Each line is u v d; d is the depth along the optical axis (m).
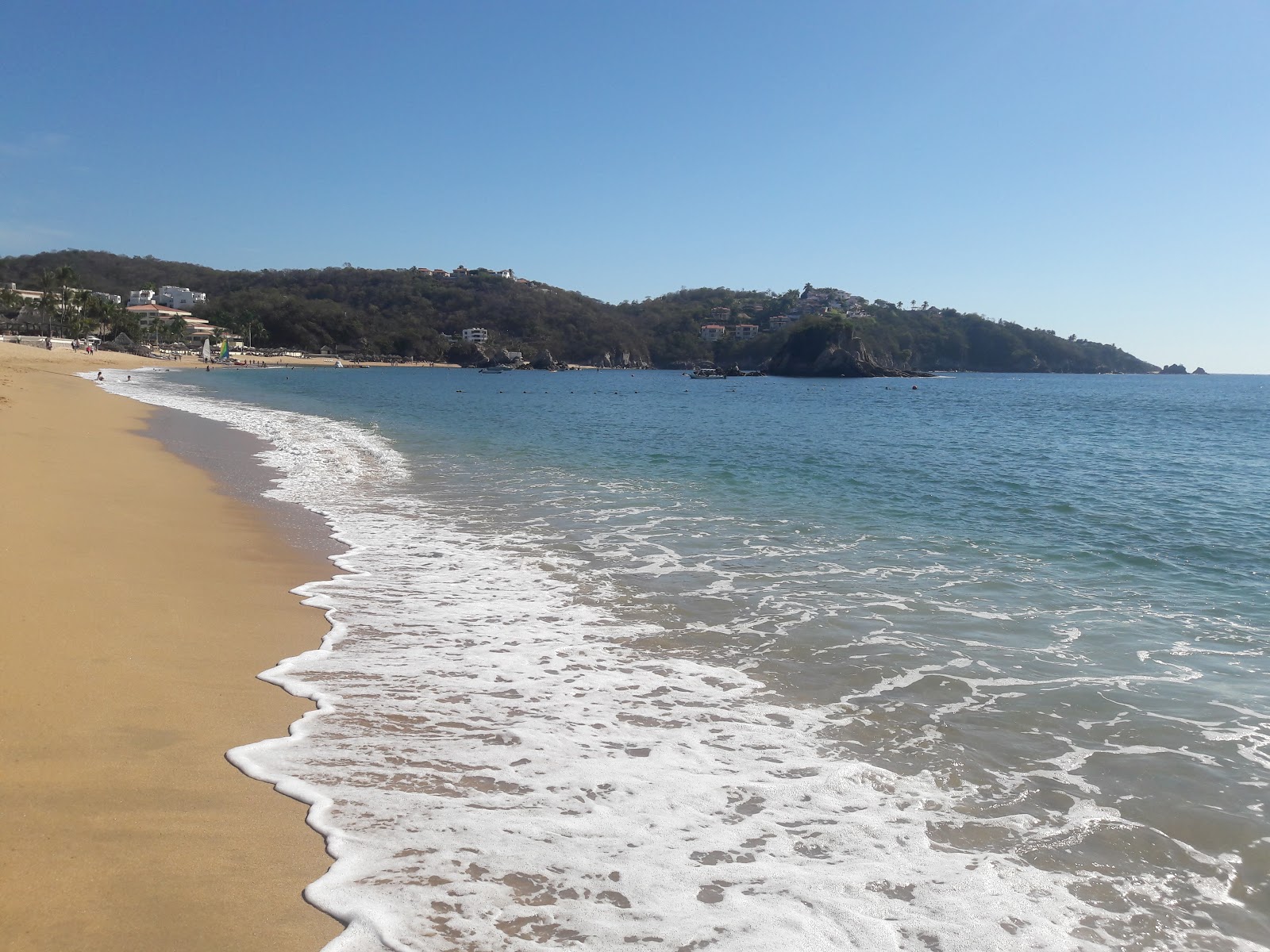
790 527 12.99
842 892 3.74
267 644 6.82
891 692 6.34
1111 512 15.14
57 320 111.81
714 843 4.12
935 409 59.00
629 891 3.67
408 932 3.29
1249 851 4.24
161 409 34.41
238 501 13.71
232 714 5.35
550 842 4.04
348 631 7.33
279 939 3.20
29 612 6.80
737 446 27.25
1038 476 20.83
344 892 3.53
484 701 5.86
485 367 172.62
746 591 9.15
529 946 3.27
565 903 3.56
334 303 181.38
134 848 3.72
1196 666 7.07
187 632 6.87
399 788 4.51
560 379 130.50
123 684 5.62
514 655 6.88
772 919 3.51
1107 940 3.51
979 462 24.12
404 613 7.96
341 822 4.11
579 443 26.81
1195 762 5.24
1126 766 5.18
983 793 4.78
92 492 12.85
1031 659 7.17
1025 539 12.48
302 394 56.56
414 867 3.76
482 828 4.13
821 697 6.20
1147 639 7.79
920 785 4.85
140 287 187.00
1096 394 99.88
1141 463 24.75
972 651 7.34
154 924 3.21
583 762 4.95
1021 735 5.61
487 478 17.78
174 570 8.80
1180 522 14.23
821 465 21.94
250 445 22.53
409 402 51.97
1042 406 66.81
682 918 3.50
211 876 3.57
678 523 13.07
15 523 9.84
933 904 3.69
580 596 8.78
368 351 173.88
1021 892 3.82
